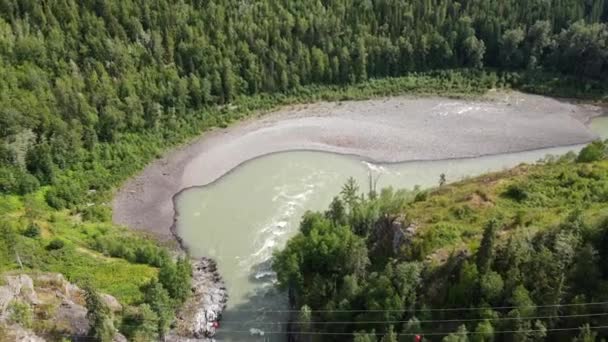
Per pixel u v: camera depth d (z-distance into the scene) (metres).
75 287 75.69
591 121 131.62
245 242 97.25
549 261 55.75
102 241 90.50
